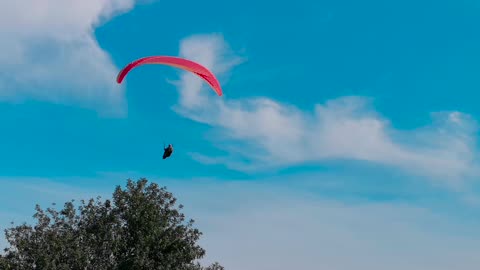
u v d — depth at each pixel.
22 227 49.00
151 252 50.75
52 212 50.84
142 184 52.59
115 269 49.28
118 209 52.03
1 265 46.88
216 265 52.88
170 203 53.53
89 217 51.41
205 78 39.72
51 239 48.47
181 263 51.12
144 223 51.16
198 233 52.50
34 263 47.91
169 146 34.44
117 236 50.56
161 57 38.44
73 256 48.31
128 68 37.31
